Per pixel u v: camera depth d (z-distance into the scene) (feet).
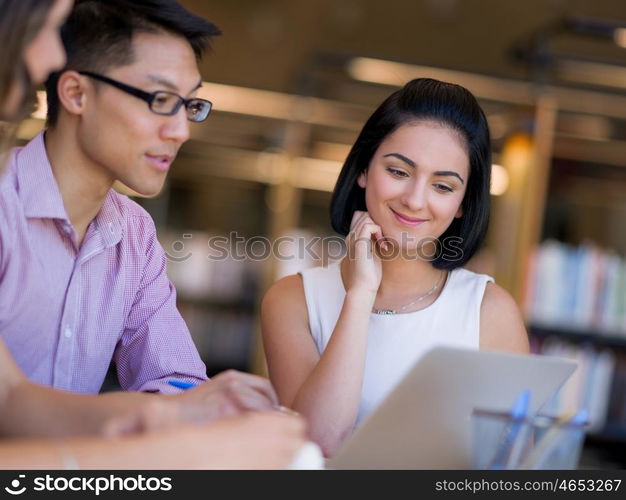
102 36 7.26
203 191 29.53
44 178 7.70
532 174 19.16
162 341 8.76
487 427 5.79
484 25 24.53
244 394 5.94
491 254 20.67
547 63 19.79
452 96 8.86
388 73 20.48
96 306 8.24
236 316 25.35
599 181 23.98
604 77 19.98
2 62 5.98
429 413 5.86
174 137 7.39
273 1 24.64
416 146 8.68
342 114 21.36
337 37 25.45
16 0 5.96
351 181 9.47
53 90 7.54
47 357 7.96
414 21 24.84
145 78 7.25
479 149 8.93
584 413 5.81
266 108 22.75
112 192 8.68
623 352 19.39
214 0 24.70
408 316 9.25
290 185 21.34
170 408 5.34
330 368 8.00
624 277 19.08
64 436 6.07
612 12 23.31
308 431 7.91
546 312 19.12
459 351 5.61
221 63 25.64
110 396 6.13
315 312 9.45
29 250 7.66
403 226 8.82
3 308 7.63
